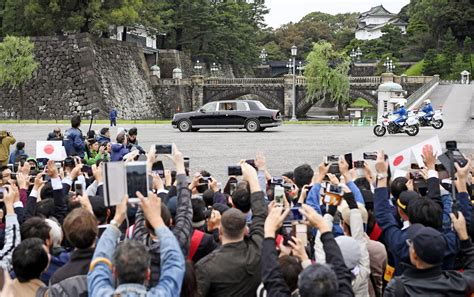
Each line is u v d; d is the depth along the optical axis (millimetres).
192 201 7793
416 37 136000
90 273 5035
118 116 79938
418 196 7180
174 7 105250
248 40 121125
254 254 6113
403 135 40250
